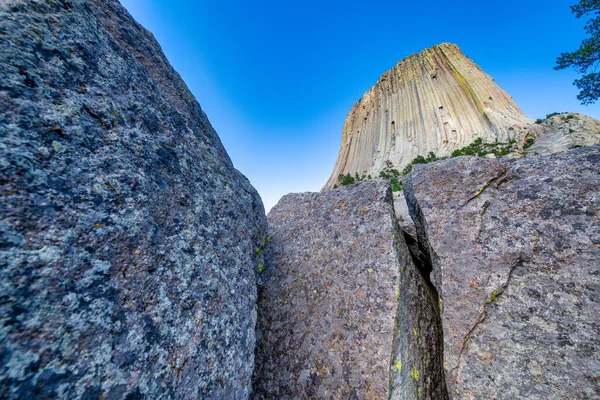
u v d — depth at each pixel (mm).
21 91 2193
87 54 2969
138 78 3705
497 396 3857
